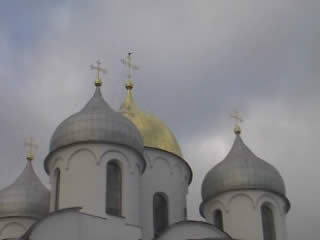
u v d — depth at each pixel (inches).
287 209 1579.7
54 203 1365.7
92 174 1330.0
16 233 1633.9
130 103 1705.2
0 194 1686.8
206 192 1581.0
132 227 1307.8
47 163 1438.2
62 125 1414.9
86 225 1242.6
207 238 1298.0
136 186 1378.0
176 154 1616.6
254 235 1475.1
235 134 1649.9
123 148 1384.1
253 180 1525.6
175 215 1555.1
